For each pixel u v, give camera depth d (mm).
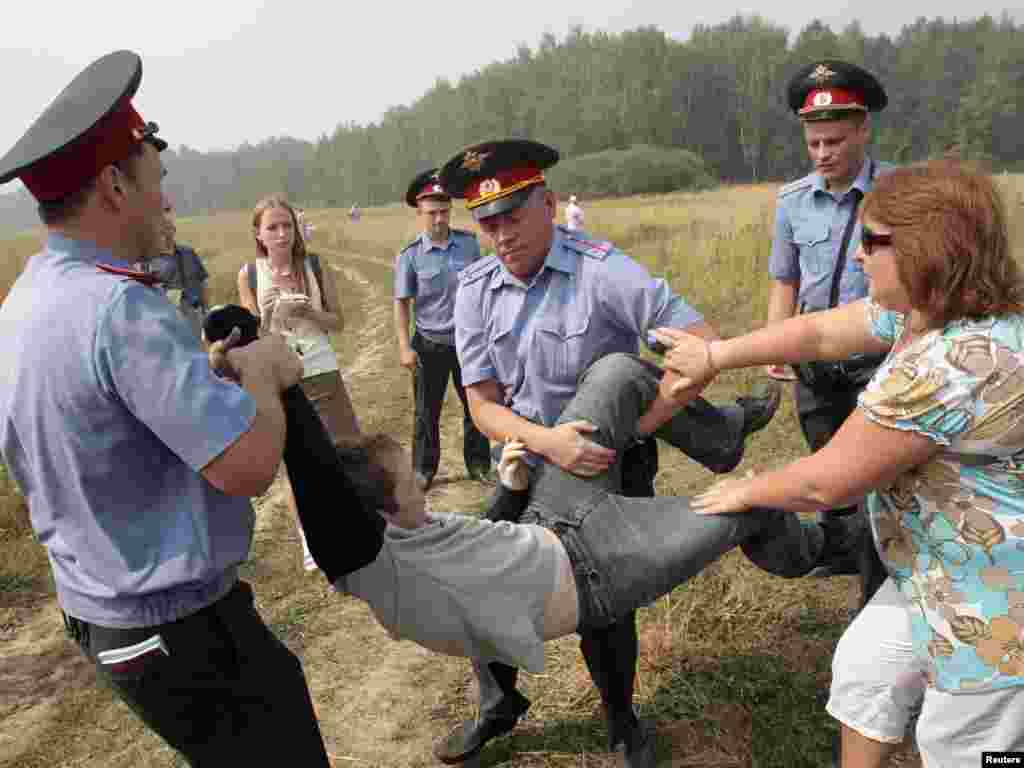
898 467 1596
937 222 1456
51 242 1526
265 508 5035
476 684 3062
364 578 1781
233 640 1623
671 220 20078
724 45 101500
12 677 3412
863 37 96188
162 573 1519
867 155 3098
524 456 2209
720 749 2506
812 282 3211
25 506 4973
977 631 1619
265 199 3881
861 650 1882
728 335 7461
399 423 6652
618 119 92750
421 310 4812
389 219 41312
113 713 3102
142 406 1409
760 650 2922
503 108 101750
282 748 1707
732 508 1955
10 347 1477
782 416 5277
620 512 2049
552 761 2557
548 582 1929
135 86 1520
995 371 1467
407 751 2738
